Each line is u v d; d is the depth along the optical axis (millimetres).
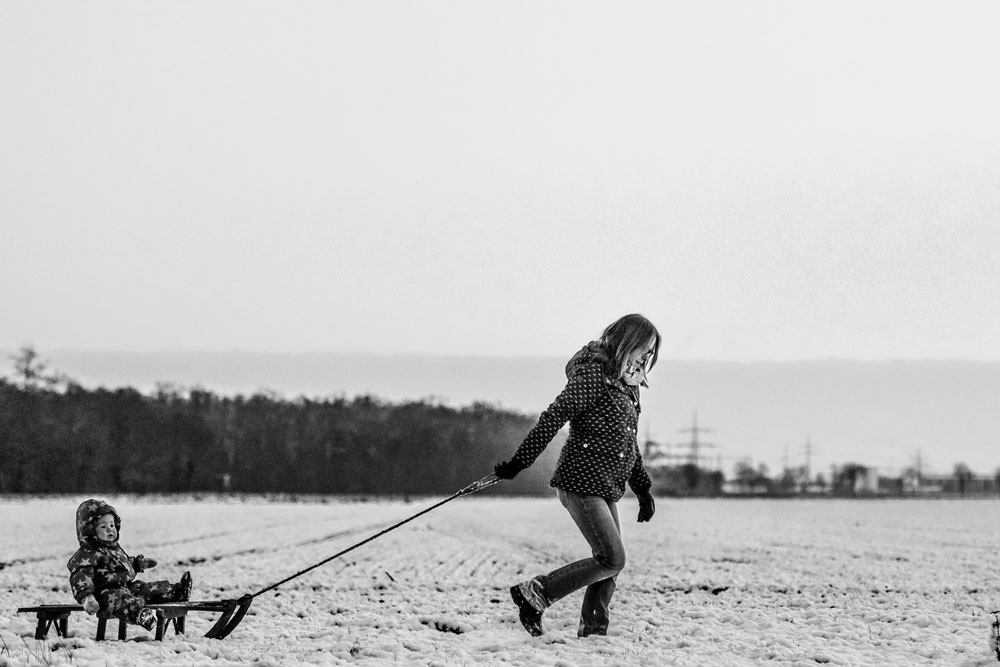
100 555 7961
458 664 7281
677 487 131250
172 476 110938
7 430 100312
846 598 12234
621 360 7996
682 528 30234
